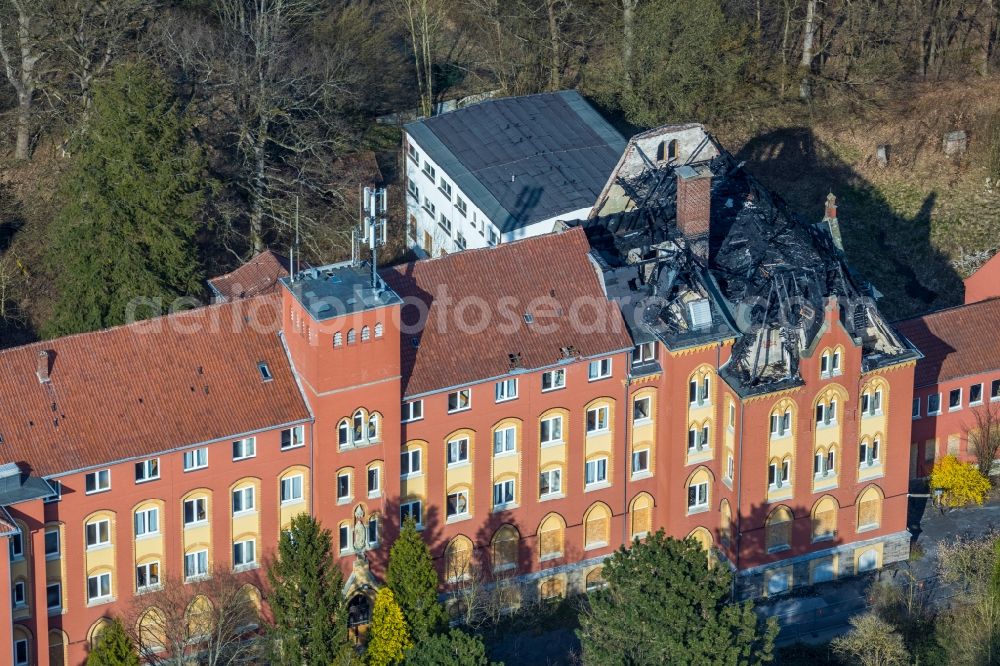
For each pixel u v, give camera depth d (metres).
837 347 199.38
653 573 172.25
